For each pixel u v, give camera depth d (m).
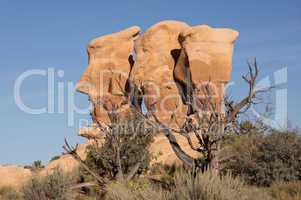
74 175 29.02
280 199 16.78
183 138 39.91
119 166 26.95
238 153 25.05
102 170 28.70
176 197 10.61
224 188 10.57
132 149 28.73
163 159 36.16
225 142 26.67
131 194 11.70
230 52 64.75
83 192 26.91
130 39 72.44
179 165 30.86
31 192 23.84
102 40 71.94
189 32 65.31
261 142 25.55
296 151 24.23
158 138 41.09
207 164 22.56
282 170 23.66
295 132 26.16
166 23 70.56
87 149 33.41
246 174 24.11
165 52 69.31
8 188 32.59
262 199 11.06
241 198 10.62
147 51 69.62
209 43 64.25
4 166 43.06
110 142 28.45
